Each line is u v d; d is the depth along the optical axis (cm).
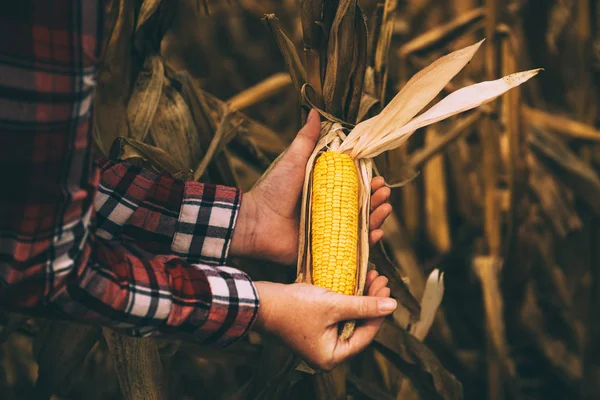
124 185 145
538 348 270
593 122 284
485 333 248
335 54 156
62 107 102
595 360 262
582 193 265
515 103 244
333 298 131
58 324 170
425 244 291
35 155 102
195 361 252
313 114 154
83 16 102
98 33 104
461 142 286
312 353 132
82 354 172
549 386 279
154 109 175
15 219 104
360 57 158
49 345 170
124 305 113
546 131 285
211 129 185
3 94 100
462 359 267
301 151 152
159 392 171
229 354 188
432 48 260
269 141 214
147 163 169
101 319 113
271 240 153
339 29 155
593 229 271
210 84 345
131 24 175
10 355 248
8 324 170
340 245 139
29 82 100
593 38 286
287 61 162
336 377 180
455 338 284
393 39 301
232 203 147
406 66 262
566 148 268
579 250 272
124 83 175
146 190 145
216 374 254
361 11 156
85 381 232
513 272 254
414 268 247
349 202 143
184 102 183
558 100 295
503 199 252
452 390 184
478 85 154
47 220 105
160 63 180
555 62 289
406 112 152
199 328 121
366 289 149
